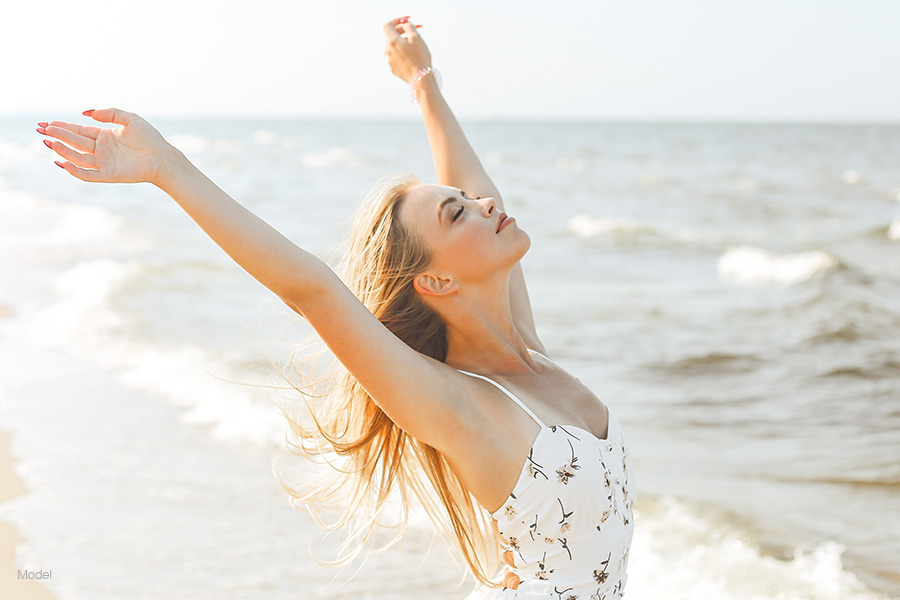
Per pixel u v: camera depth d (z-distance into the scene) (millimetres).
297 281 1864
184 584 4223
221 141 83312
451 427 1952
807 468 6426
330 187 33844
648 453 6781
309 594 4121
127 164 1834
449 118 2840
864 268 16047
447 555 4613
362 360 1902
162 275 13938
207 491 5418
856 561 4844
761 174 41656
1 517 5043
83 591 4168
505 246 2178
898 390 8664
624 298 13633
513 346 2238
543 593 1985
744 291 14273
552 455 1976
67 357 8812
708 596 4488
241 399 7219
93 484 5508
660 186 35125
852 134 107812
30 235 19938
